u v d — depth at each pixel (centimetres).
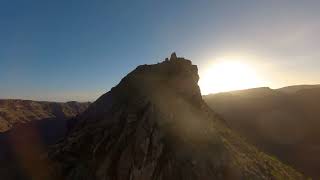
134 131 4212
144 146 3959
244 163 3959
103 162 3909
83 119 5631
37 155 4831
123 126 4444
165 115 4438
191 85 5725
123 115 4716
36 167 4409
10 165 4709
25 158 4844
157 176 3669
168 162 3756
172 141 4016
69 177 3925
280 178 4053
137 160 3841
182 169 3644
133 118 4491
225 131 5084
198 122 4600
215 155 3850
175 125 4297
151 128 4172
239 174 3675
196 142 4050
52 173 4103
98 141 4328
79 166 4016
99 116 5253
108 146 4159
